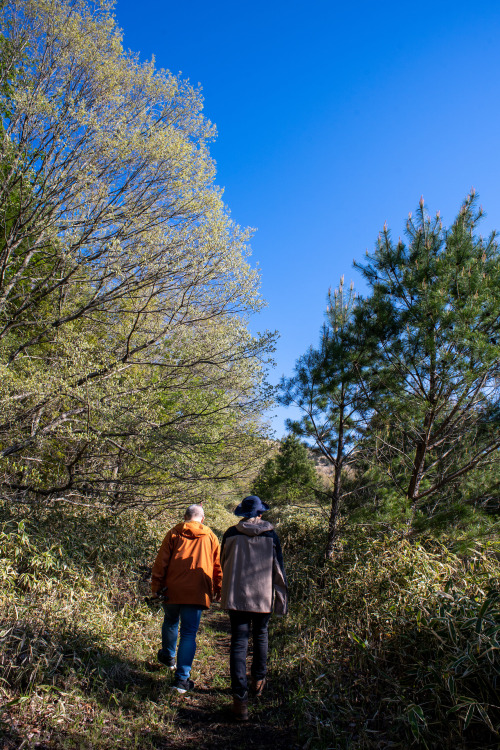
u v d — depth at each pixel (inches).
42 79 292.5
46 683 124.3
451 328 222.1
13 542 189.5
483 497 231.9
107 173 302.2
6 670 120.6
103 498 320.8
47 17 294.8
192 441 291.9
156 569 152.6
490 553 179.3
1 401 218.4
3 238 301.4
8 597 153.2
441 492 248.4
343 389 279.7
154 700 135.1
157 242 295.1
